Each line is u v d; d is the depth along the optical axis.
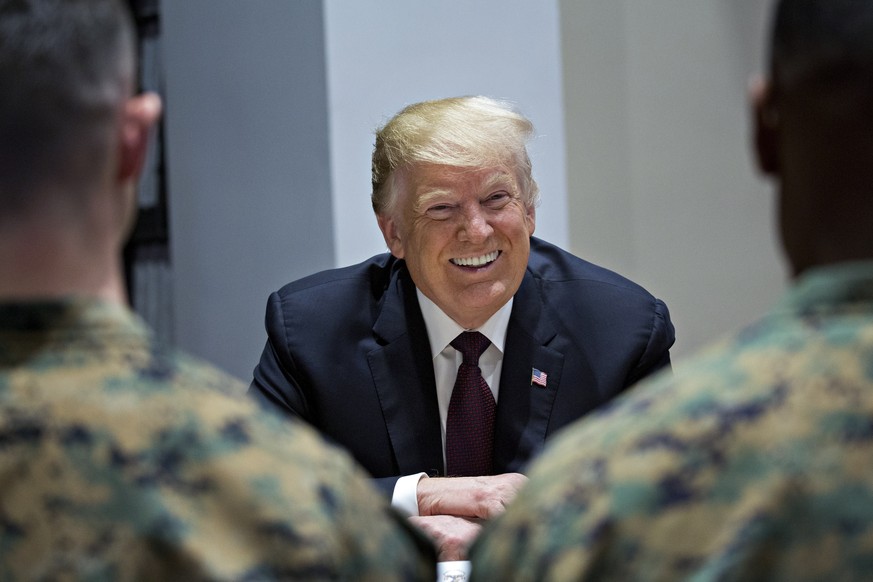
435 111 2.54
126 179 0.99
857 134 0.87
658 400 0.93
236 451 0.94
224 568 0.90
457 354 2.65
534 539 0.93
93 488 0.89
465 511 2.37
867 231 0.89
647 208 4.16
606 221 4.05
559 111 3.93
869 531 0.84
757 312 4.40
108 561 0.88
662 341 2.72
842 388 0.87
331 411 2.62
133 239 4.77
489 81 3.87
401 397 2.61
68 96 0.91
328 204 3.90
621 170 4.09
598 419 0.97
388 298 2.71
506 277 2.54
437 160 2.46
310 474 0.96
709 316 4.31
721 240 4.32
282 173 4.05
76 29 0.92
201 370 0.99
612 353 2.66
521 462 2.56
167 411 0.93
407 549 1.07
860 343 0.88
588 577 0.89
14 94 0.90
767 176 1.01
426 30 3.85
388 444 2.60
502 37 3.88
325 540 0.94
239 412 0.96
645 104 4.15
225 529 0.92
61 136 0.91
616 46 4.07
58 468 0.90
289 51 3.99
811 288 0.91
